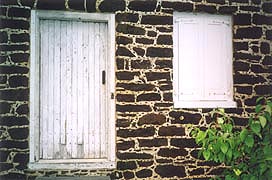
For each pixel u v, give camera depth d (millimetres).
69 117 5066
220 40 5434
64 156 5035
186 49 5332
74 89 5086
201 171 5188
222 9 5328
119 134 5004
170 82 5160
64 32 5078
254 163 3963
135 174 5023
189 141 5180
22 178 4801
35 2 4883
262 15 5410
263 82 5426
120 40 5055
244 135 3801
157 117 5105
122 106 5031
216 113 5289
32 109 4855
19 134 4809
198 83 5352
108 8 5043
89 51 5129
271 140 3861
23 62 4844
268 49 5383
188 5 5230
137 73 5082
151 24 5133
